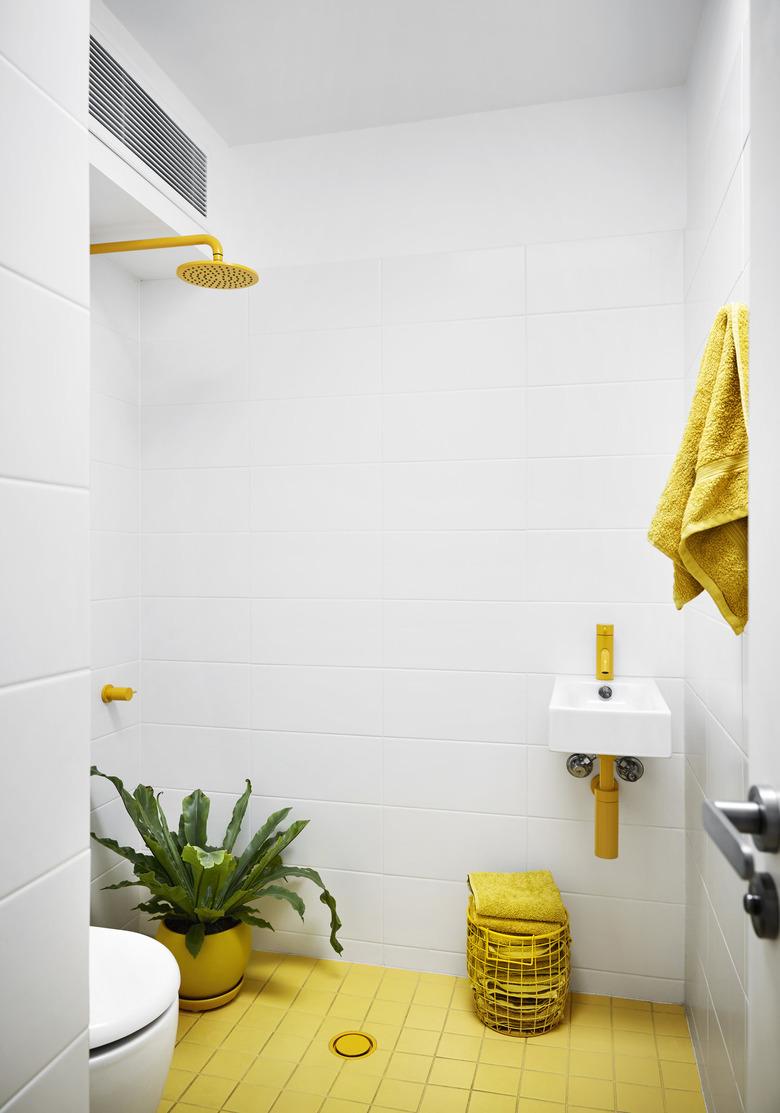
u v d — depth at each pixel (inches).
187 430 103.1
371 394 97.3
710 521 49.8
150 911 90.4
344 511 98.0
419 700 95.7
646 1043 80.7
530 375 92.9
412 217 96.5
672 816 88.6
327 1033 82.3
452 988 91.6
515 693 93.0
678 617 89.0
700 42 78.7
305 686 99.2
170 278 103.5
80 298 36.8
